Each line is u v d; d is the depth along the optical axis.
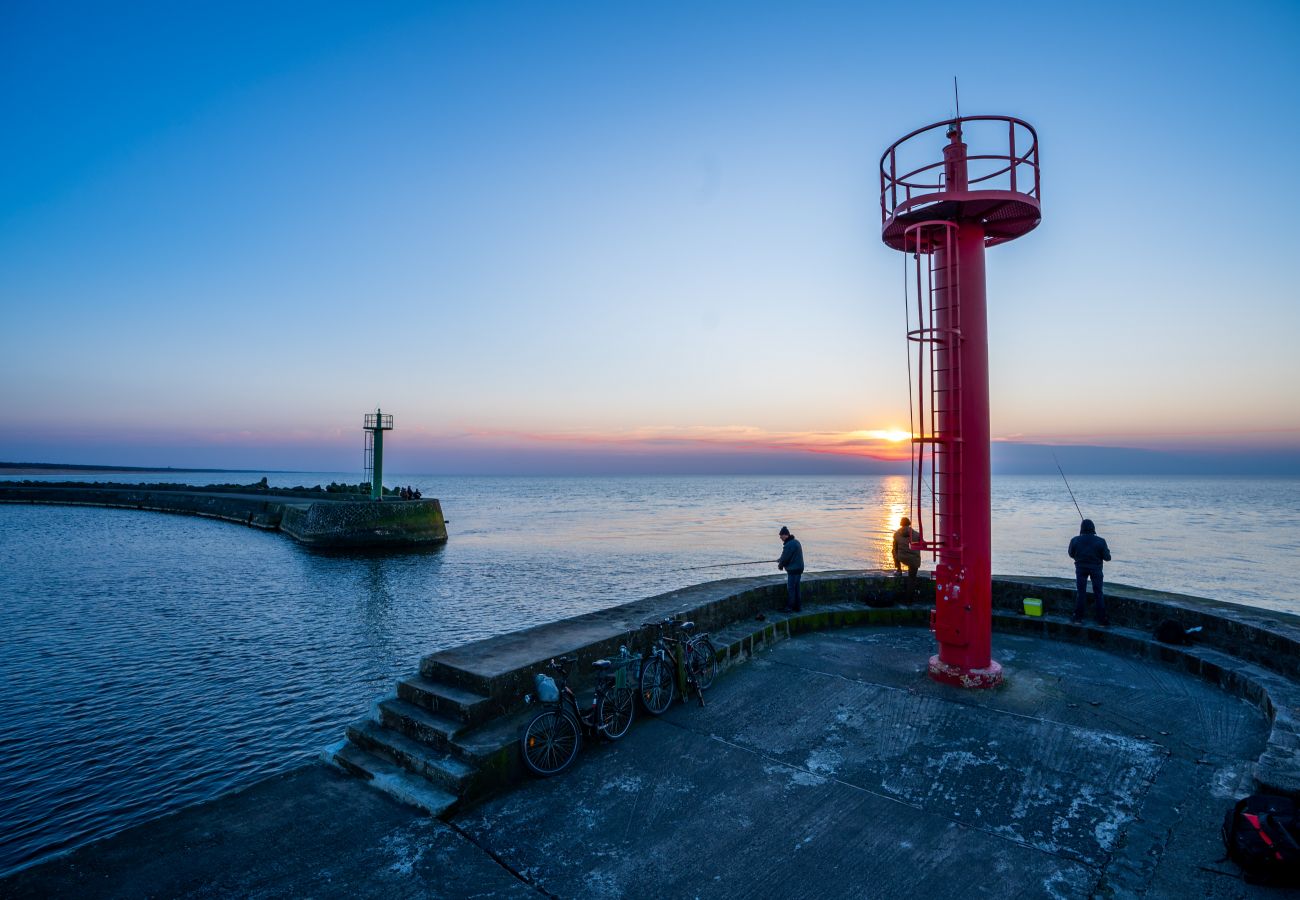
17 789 12.10
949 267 7.66
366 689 17.66
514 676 6.32
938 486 7.98
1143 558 44.62
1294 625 8.06
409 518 50.56
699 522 79.25
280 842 4.76
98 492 78.88
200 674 18.75
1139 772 5.73
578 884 4.33
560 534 63.81
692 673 7.53
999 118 7.58
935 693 7.67
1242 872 4.30
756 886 4.29
